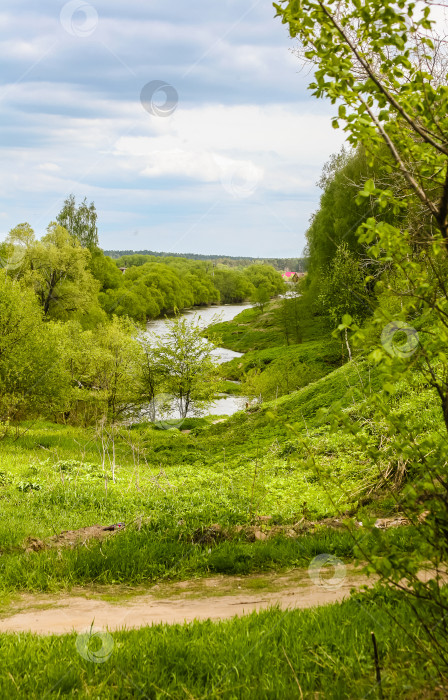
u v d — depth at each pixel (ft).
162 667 14.08
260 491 38.63
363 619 15.67
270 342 227.40
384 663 12.60
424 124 10.19
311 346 176.65
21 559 26.17
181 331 127.44
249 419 79.46
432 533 9.99
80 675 13.76
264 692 12.32
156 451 76.95
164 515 32.91
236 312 314.55
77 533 31.12
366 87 10.08
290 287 228.02
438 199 9.98
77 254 181.98
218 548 27.43
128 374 125.59
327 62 10.16
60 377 106.73
